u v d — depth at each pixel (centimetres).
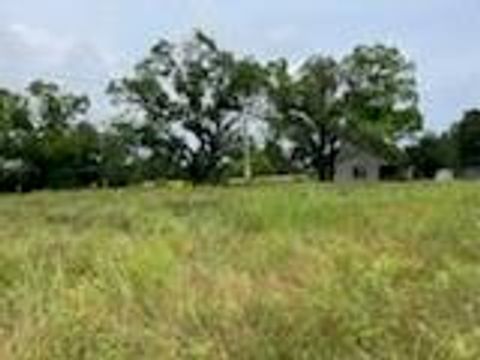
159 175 8481
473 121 10238
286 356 690
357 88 8712
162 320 786
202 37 8369
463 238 1323
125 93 8425
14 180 8544
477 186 2838
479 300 849
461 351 682
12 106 8562
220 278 959
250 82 8356
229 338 727
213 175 8481
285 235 1352
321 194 2014
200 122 8431
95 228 1845
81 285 909
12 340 709
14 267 1052
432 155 10019
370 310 793
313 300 816
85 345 707
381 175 9056
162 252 1079
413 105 8825
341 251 1146
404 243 1262
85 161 8606
